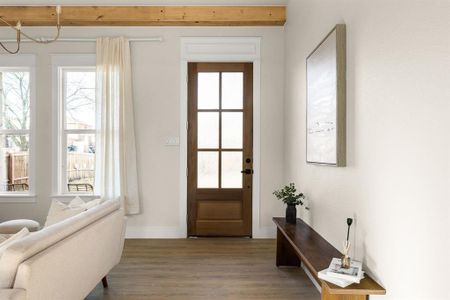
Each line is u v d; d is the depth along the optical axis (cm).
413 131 138
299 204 319
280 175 436
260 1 402
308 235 269
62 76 443
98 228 228
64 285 183
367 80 184
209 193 437
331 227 243
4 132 445
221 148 437
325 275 175
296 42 360
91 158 448
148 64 434
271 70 435
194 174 437
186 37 433
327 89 240
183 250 382
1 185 451
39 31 435
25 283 147
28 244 157
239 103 437
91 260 219
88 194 436
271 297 264
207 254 368
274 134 436
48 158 436
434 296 124
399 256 149
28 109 449
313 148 280
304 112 326
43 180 436
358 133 196
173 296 264
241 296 266
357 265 181
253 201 435
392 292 154
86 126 448
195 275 308
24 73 450
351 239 205
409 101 142
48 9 412
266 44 434
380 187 168
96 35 434
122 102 423
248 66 436
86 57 435
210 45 434
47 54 436
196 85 435
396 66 153
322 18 266
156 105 434
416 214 136
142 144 434
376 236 171
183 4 410
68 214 277
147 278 300
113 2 404
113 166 420
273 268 326
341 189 223
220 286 284
